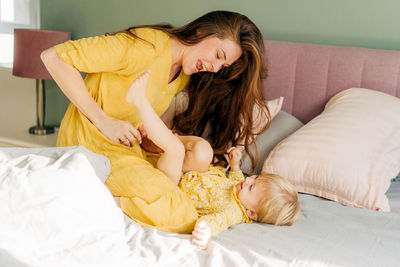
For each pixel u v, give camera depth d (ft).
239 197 4.67
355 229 4.31
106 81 4.68
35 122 9.71
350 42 7.01
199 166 4.97
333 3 7.02
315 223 4.45
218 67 4.84
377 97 5.96
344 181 4.99
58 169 3.60
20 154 4.01
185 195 4.38
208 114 5.97
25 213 3.14
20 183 3.29
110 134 4.46
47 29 9.48
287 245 3.85
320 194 5.23
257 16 7.62
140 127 4.91
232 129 5.92
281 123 6.43
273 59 7.14
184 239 3.81
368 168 5.03
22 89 9.66
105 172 4.30
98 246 3.22
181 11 8.23
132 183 4.33
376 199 4.86
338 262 3.58
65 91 4.46
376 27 6.79
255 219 4.61
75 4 9.12
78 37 9.25
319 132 5.54
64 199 3.36
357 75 6.58
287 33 7.44
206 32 4.66
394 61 6.36
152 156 5.28
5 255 2.81
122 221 3.87
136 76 4.62
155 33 4.70
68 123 4.89
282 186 4.62
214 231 4.09
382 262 3.66
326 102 6.86
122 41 4.45
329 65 6.78
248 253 3.61
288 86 7.09
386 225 4.45
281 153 5.56
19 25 10.40
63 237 3.17
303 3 7.23
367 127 5.41
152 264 3.27
